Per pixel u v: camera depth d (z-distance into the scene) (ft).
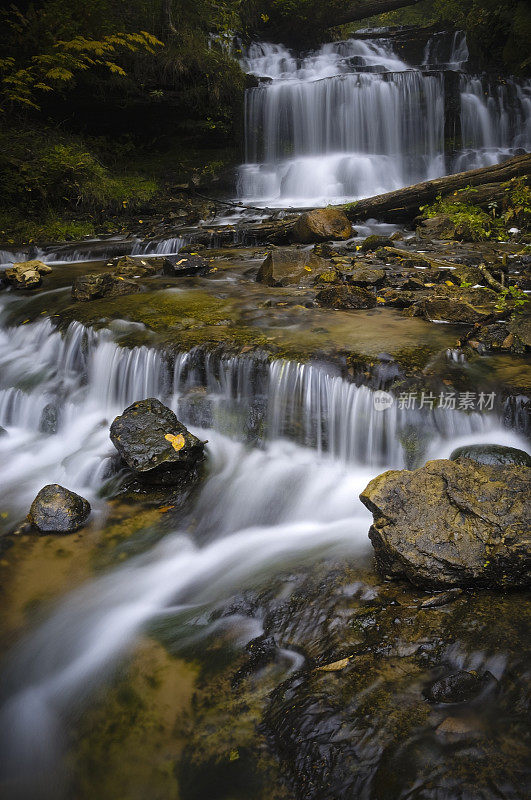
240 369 16.47
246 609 10.71
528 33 52.65
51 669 10.00
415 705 8.09
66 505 13.80
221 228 34.68
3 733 8.96
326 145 51.49
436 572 9.91
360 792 7.23
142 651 10.14
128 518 13.99
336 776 7.47
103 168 45.29
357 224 35.96
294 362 15.83
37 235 36.86
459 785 6.98
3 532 13.62
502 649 8.65
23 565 12.55
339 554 11.77
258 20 65.26
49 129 46.19
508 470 11.08
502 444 13.78
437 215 33.06
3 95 44.75
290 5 62.95
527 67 53.47
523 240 30.25
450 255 26.84
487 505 10.41
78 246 33.14
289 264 24.18
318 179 46.52
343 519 13.29
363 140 50.96
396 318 19.04
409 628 9.36
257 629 10.23
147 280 25.08
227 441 16.06
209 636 10.29
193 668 9.69
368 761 7.52
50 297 23.65
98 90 46.85
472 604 9.62
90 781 8.18
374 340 17.03
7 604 11.48
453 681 8.20
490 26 56.13
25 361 20.51
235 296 22.09
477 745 7.41
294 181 46.80
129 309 20.90
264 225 33.94
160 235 34.45
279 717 8.45
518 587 9.82
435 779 7.10
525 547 9.64
